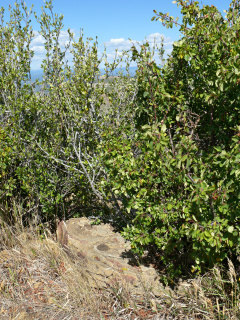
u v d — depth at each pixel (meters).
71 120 4.41
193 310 2.96
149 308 3.11
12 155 4.29
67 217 4.80
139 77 3.48
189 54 3.17
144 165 3.24
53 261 3.69
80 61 4.42
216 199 2.72
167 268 3.28
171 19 3.36
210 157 2.95
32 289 3.37
